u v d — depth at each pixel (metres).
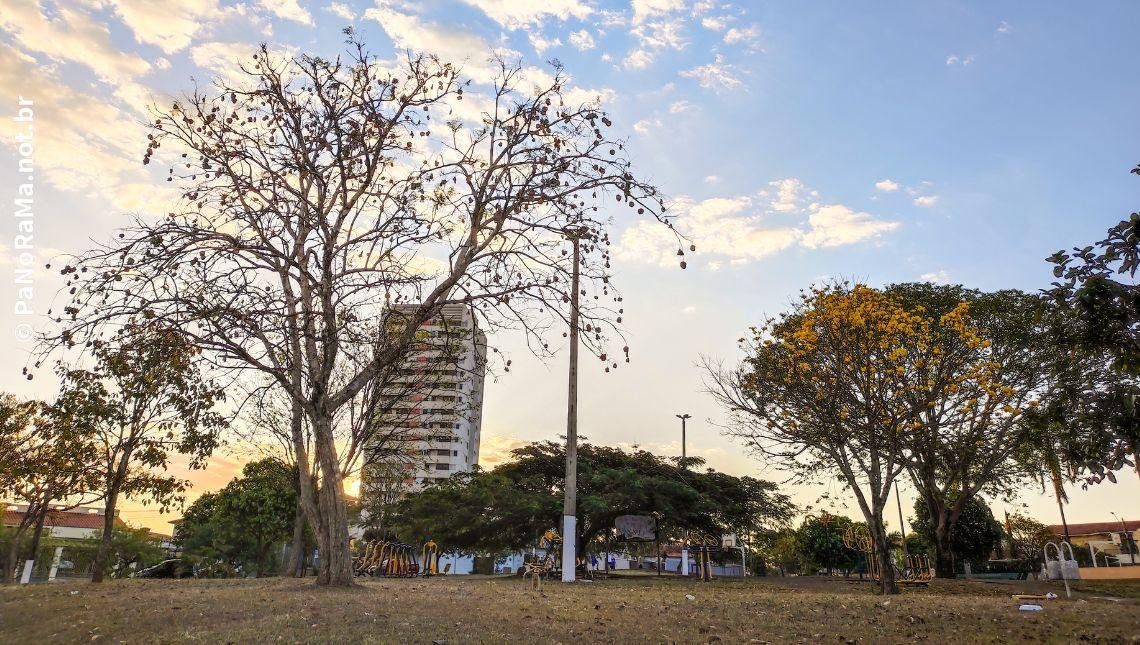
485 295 14.65
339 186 15.93
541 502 28.98
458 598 12.03
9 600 12.07
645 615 10.21
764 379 22.69
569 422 21.36
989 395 20.44
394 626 8.57
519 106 15.23
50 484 20.94
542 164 14.82
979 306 23.55
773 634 8.76
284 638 7.74
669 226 13.48
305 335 14.20
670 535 34.38
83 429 18.19
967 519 36.00
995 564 33.84
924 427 21.03
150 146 14.33
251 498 41.59
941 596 15.87
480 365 17.47
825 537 39.56
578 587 17.39
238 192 15.01
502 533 32.12
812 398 20.53
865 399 19.28
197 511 46.00
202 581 17.30
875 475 19.27
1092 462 9.23
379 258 15.33
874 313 19.47
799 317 21.77
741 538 36.47
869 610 11.23
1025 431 10.38
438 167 15.41
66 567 44.09
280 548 47.81
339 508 14.57
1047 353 20.08
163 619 9.12
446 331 17.78
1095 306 8.77
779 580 26.20
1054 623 9.84
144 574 39.50
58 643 8.06
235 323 13.33
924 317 23.66
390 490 36.97
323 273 14.59
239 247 13.86
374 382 18.52
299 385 14.88
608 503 27.88
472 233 15.06
